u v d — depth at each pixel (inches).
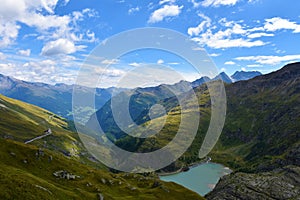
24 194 1961.1
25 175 2472.9
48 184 2495.1
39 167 3292.3
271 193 6486.2
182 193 4131.4
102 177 3816.4
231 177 7824.8
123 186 3873.0
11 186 1996.8
